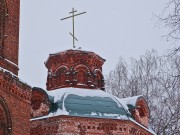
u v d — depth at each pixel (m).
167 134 38.66
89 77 32.41
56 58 33.00
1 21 21.94
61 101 29.20
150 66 44.00
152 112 40.50
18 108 21.06
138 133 29.20
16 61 22.09
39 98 29.52
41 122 28.47
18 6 23.20
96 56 33.31
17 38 22.53
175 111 37.31
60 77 32.53
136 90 43.06
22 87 21.52
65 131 27.69
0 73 20.16
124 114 29.02
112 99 30.11
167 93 38.25
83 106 28.86
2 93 20.19
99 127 28.09
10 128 20.30
